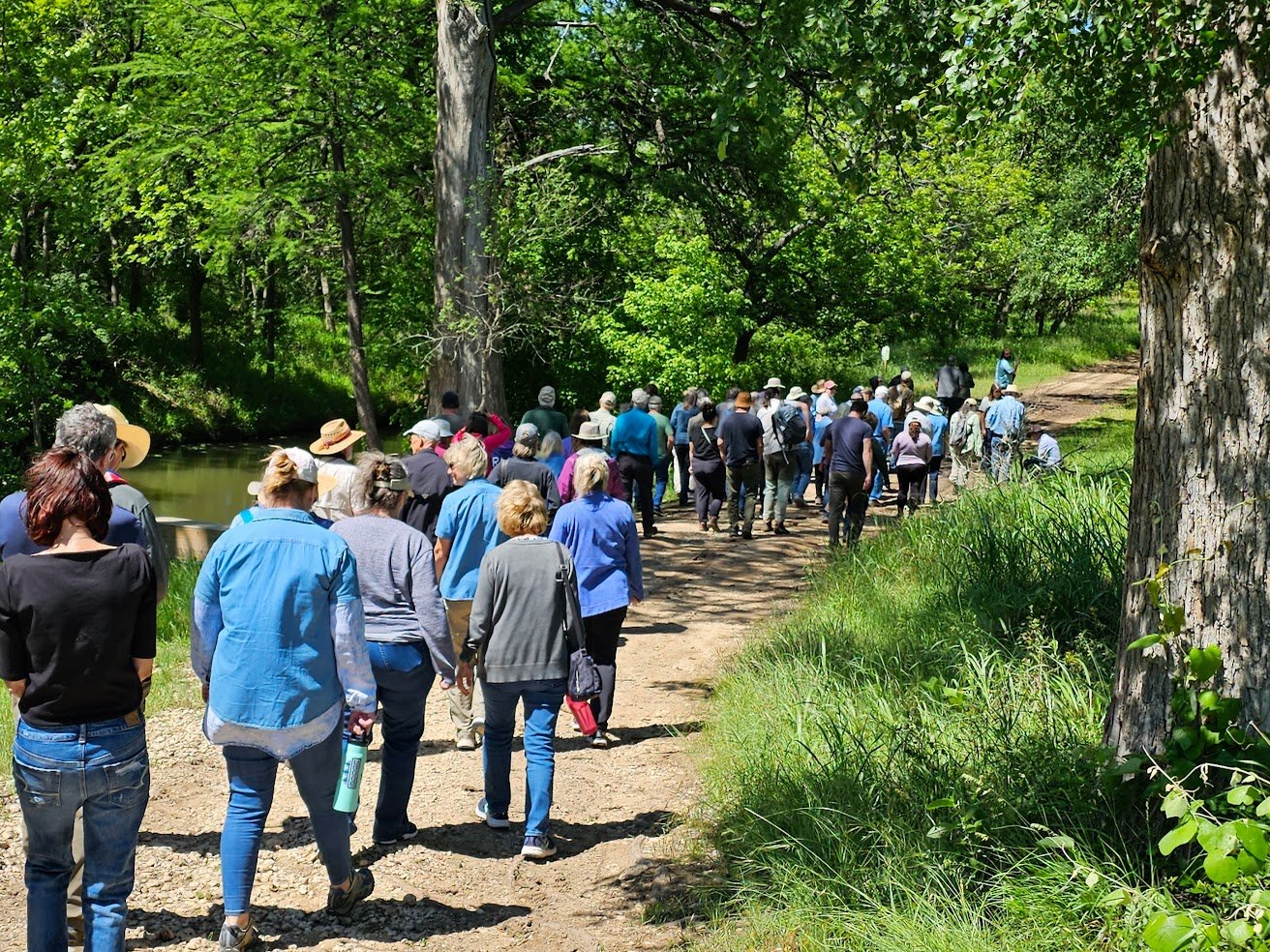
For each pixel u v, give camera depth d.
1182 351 4.58
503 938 4.72
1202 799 4.18
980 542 9.55
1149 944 3.49
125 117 20.52
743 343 30.70
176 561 14.09
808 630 8.84
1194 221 4.51
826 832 4.96
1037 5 4.03
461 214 17.42
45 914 3.82
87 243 25.84
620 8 21.31
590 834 5.92
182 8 18.03
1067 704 6.04
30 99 21.08
